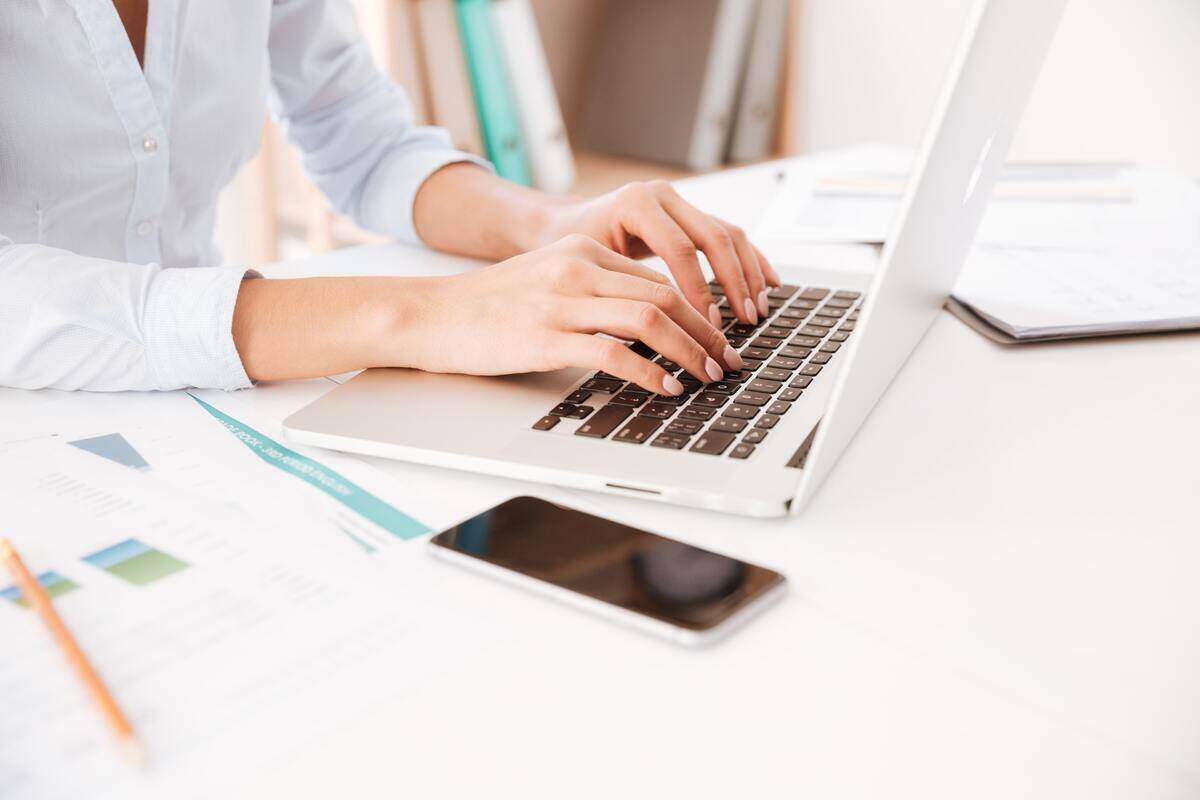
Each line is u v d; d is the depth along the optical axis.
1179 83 1.66
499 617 0.37
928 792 0.29
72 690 0.32
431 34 1.63
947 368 0.61
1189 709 0.33
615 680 0.34
